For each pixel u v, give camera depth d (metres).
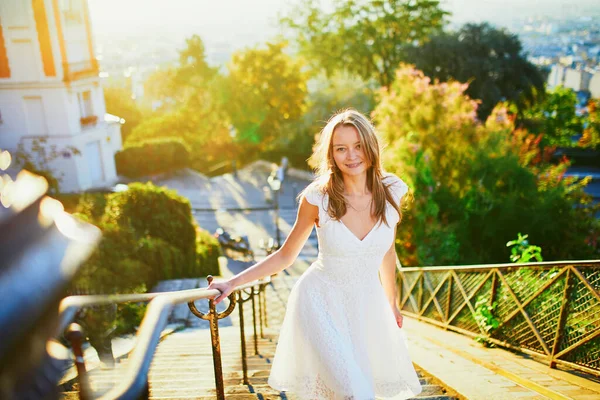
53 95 23.05
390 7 36.25
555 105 45.00
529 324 4.39
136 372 1.02
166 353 5.59
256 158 40.06
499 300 5.05
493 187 11.84
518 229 11.32
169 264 11.70
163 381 3.96
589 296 3.70
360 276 2.33
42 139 22.75
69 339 0.94
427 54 32.06
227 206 27.30
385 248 2.35
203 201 27.91
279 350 2.45
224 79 40.66
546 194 11.60
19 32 22.12
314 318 2.31
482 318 5.19
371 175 2.32
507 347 4.81
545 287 4.23
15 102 23.02
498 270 5.03
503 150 12.21
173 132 42.47
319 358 2.28
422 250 10.88
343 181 2.29
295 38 39.28
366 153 2.23
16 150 21.83
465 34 32.22
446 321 6.73
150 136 41.97
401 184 2.42
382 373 2.42
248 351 5.72
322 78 39.75
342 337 2.30
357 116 2.28
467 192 11.72
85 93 25.12
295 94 39.75
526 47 33.47
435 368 3.97
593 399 3.01
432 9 35.94
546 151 12.95
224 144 42.06
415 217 11.12
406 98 13.74
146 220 12.29
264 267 2.38
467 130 12.59
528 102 32.94
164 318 1.39
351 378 2.20
